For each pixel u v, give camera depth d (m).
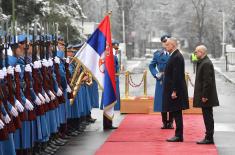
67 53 23.89
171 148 20.83
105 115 25.77
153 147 21.05
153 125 27.11
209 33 143.75
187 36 158.38
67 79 21.95
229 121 29.42
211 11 143.00
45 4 48.38
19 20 46.16
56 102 19.66
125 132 24.89
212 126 21.77
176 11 159.75
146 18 155.75
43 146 19.70
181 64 21.73
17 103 16.16
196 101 21.77
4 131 15.01
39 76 18.19
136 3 139.38
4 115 15.23
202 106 21.61
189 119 29.34
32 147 18.30
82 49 24.67
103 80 25.12
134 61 127.56
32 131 17.98
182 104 21.88
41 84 18.33
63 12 55.00
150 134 24.27
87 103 26.42
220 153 20.28
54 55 20.52
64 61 21.83
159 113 31.45
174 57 21.77
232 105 37.94
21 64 17.45
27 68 17.33
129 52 134.00
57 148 21.14
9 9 45.84
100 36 24.91
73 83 23.77
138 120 28.98
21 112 16.30
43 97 18.27
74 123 24.36
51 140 20.88
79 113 24.47
